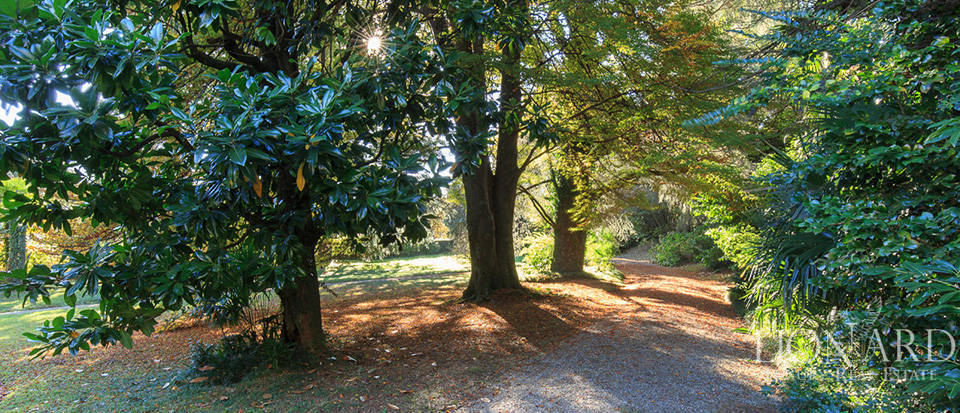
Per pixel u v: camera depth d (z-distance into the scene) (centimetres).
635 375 482
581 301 927
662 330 675
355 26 484
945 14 229
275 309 862
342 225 409
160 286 341
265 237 418
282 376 478
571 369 511
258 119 290
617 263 2108
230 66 509
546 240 1505
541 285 1108
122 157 330
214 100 398
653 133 924
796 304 352
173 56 286
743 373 476
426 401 425
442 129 465
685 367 501
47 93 258
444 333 688
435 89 441
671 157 843
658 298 976
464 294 959
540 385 463
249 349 515
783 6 657
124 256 359
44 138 266
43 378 523
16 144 259
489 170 988
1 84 249
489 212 954
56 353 311
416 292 1147
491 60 648
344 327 752
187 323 792
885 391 282
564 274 1294
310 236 505
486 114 491
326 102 315
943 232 186
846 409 304
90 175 338
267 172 351
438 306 904
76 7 314
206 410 407
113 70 263
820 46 265
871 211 210
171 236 372
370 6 608
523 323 738
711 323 728
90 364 578
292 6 466
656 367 504
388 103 430
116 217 373
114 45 263
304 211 429
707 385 445
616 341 621
